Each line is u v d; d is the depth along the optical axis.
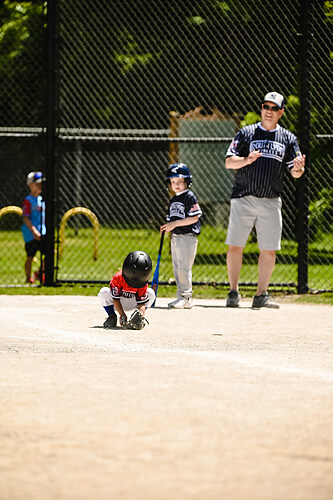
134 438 10.36
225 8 37.03
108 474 9.06
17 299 24.77
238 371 14.39
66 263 35.19
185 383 13.38
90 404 11.98
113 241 44.25
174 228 23.42
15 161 58.97
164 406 11.88
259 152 23.23
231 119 41.59
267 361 15.39
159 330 19.25
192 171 42.22
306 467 9.31
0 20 47.03
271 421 11.15
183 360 15.40
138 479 8.91
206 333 18.91
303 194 26.50
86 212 36.00
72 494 8.48
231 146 23.88
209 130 41.59
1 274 32.72
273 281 29.67
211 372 14.27
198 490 8.59
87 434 10.52
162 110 43.62
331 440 10.32
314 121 34.84
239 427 10.86
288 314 22.34
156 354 16.02
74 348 16.59
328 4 33.22
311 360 15.55
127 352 16.19
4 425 10.91
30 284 28.53
